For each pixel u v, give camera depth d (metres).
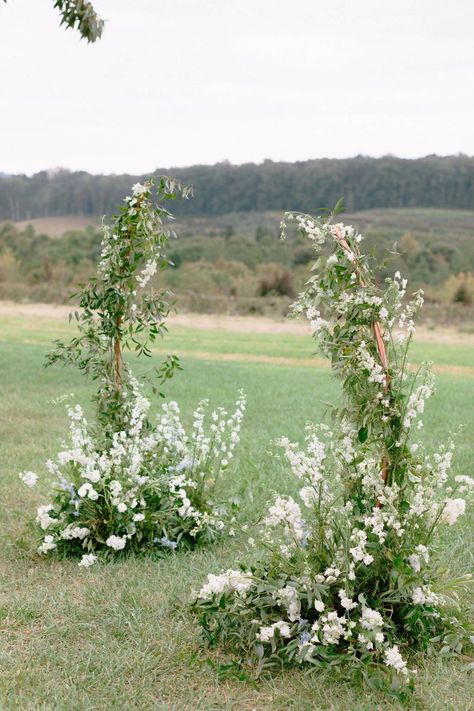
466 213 85.75
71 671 3.63
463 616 3.98
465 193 87.69
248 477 7.07
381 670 3.56
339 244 3.84
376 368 3.71
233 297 50.88
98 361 5.48
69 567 5.02
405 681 3.49
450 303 50.53
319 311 3.87
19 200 83.75
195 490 5.58
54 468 5.44
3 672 3.62
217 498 5.82
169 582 4.70
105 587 4.62
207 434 8.43
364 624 3.57
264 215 85.06
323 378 18.03
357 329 3.86
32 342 27.22
